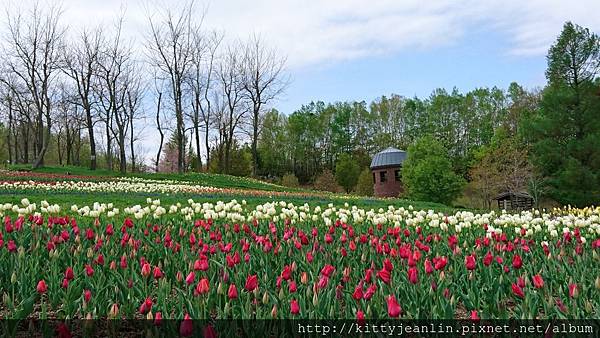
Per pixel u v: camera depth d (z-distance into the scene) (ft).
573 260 24.48
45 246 24.17
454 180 135.74
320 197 79.46
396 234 26.96
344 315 15.97
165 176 134.21
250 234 28.58
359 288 15.03
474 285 17.90
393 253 21.22
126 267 19.06
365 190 193.77
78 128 188.34
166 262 21.24
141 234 27.45
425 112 289.33
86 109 147.74
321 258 22.68
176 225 31.76
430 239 26.61
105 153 261.24
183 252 22.43
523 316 15.02
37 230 25.81
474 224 36.09
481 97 283.18
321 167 283.79
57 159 255.70
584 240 26.12
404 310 16.17
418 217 36.09
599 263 22.67
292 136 277.85
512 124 223.71
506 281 19.34
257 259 22.56
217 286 17.60
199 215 44.83
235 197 72.28
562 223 38.47
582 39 129.49
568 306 16.35
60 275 20.25
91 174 132.36
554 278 20.11
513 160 135.64
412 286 17.12
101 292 17.06
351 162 215.72
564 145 124.77
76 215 46.26
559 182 121.39
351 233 29.14
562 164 122.52
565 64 130.11
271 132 272.72
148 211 35.40
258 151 259.39
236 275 18.29
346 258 23.13
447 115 275.59
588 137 118.93
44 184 75.87
